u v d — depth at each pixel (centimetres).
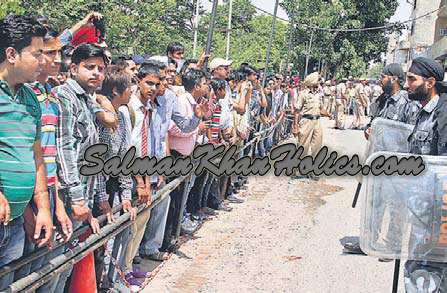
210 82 775
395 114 750
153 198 529
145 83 531
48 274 342
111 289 500
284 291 560
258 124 1257
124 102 481
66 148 388
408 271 411
